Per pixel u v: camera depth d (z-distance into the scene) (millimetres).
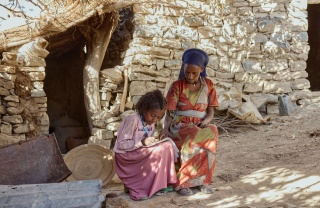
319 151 5520
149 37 8516
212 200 4105
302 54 9414
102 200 3725
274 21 9281
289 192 4117
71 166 4734
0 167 4180
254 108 8594
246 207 3773
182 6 8719
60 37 8812
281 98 8836
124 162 4340
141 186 4258
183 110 4570
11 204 3441
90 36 8375
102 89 8422
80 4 7277
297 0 9375
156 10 8555
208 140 4398
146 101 4320
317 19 14055
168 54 8602
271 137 7059
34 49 7379
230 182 4680
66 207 3555
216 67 9031
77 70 10641
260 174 4832
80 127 10211
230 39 9148
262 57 9258
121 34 9016
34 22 7363
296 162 5164
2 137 6961
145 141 4305
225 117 8016
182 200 4137
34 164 4359
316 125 7500
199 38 8922
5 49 7523
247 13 9234
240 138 7363
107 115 7832
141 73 8352
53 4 7348
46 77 10531
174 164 4469
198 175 4348
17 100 7176
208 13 8984
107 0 7270
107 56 9758
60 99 10625
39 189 3699
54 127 9992
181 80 4582
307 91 9383
